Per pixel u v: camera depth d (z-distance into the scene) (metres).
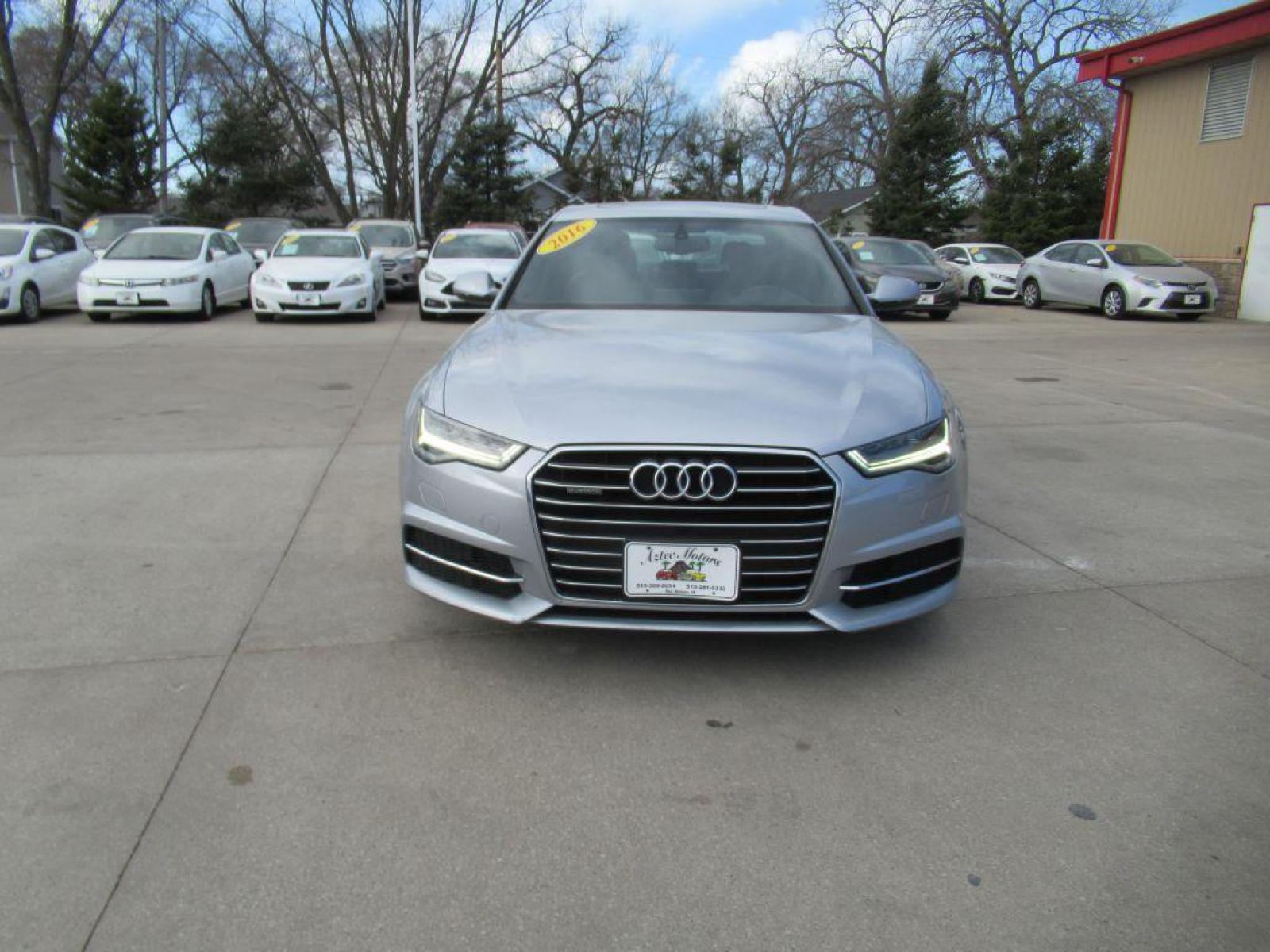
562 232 4.57
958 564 3.09
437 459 2.96
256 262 18.03
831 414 2.86
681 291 4.14
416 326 13.84
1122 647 3.33
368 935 1.96
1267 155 16.98
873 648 3.29
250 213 35.31
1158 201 19.44
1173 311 16.20
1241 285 16.98
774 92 53.50
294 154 37.47
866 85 43.62
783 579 2.80
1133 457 6.19
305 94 37.53
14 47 41.91
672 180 52.38
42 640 3.27
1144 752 2.68
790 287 4.20
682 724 2.79
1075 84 33.66
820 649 3.28
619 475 2.74
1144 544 4.45
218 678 3.02
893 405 2.97
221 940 1.94
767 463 2.73
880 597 2.93
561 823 2.34
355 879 2.13
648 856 2.22
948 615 3.60
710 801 2.43
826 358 3.29
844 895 2.10
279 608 3.57
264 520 4.63
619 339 3.46
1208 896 2.10
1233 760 2.63
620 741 2.70
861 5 42.06
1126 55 19.22
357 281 14.10
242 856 2.20
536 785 2.49
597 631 3.39
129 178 31.39
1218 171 17.98
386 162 38.12
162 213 31.27
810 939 1.97
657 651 3.24
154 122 41.75
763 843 2.27
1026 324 15.82
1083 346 12.42
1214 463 6.03
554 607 2.85
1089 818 2.37
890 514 2.82
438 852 2.22
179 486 5.18
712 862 2.20
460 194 35.78
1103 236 20.92
